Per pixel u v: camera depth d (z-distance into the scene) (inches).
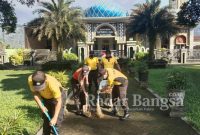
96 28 1688.0
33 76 191.5
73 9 1135.6
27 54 1349.7
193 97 417.4
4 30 1099.9
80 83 327.3
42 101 227.0
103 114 327.6
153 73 784.9
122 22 1669.5
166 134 262.1
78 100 335.0
